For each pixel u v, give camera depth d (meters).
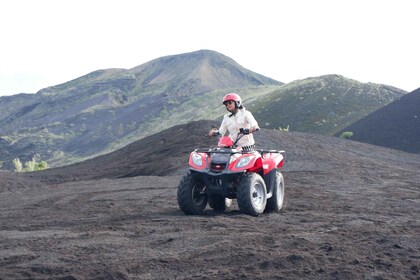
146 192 13.36
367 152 31.97
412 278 5.01
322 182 15.58
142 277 5.13
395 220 8.48
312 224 7.90
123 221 8.39
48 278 5.11
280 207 9.74
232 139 9.27
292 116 114.19
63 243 6.67
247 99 155.12
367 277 4.99
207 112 184.12
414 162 31.61
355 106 112.44
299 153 25.25
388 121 71.00
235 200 10.93
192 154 9.21
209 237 6.74
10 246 6.59
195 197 9.17
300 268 5.29
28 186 25.95
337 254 5.79
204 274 5.18
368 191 13.38
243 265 5.45
